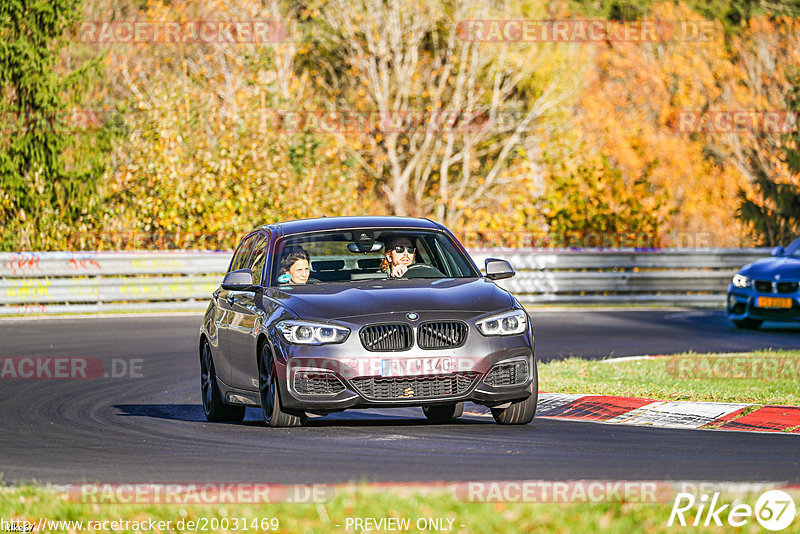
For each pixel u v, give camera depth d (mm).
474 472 23234
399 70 115812
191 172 83625
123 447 28609
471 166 122250
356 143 109500
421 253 33156
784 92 135750
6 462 26734
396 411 36625
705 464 24016
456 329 29016
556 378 39969
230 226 82562
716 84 136750
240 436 29516
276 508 19656
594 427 30297
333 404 28547
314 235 32969
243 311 32406
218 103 96625
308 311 29406
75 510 20078
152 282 71812
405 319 28797
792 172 127562
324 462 24875
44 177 83938
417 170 117875
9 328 61844
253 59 100125
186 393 41469
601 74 134250
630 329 61188
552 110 122500
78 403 38906
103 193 83938
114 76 108438
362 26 115500
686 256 78938
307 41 118375
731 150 135500
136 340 56844
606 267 77688
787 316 58875
